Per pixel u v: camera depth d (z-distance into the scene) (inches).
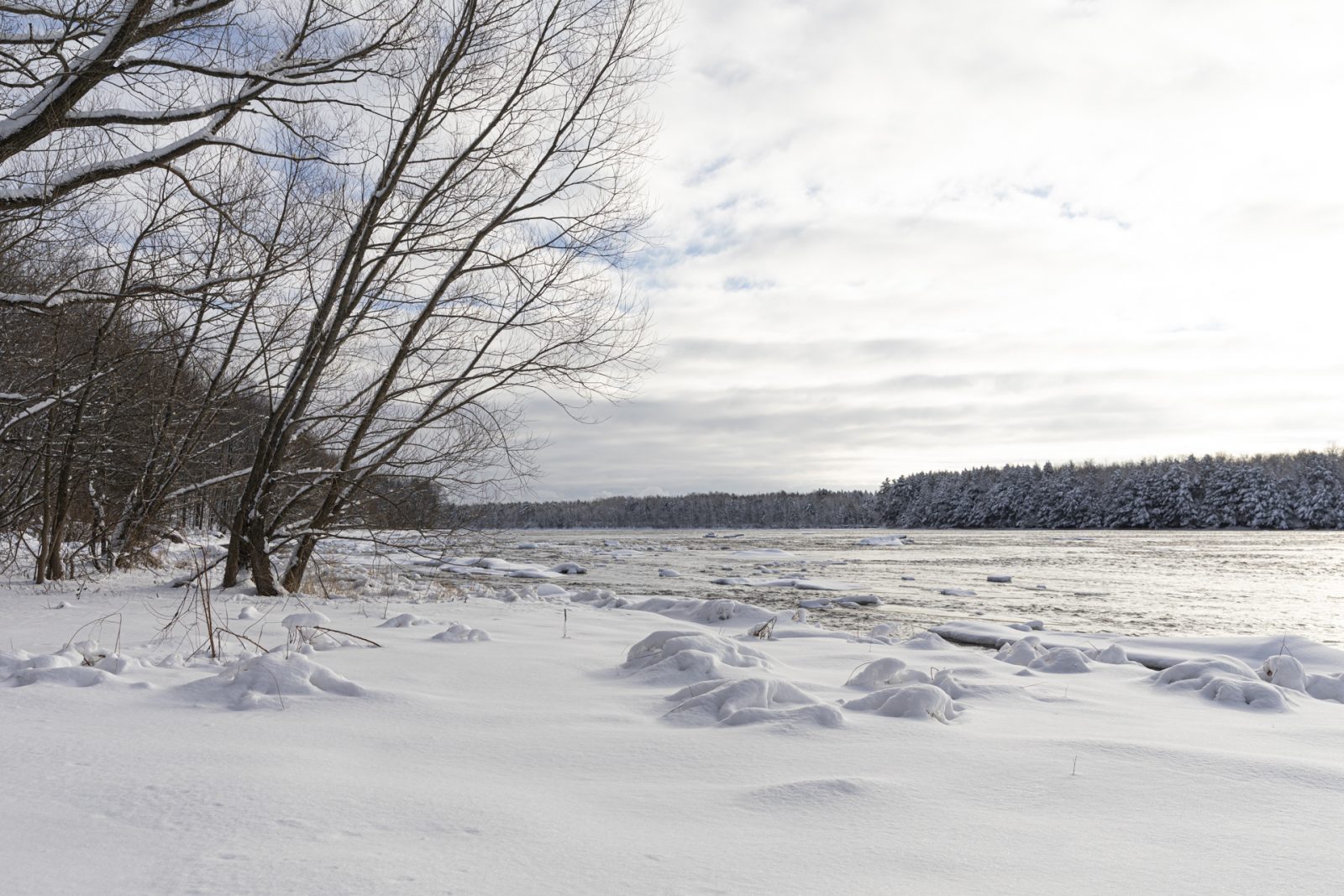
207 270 440.1
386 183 444.8
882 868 90.7
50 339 460.4
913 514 5275.6
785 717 160.6
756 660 231.5
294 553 477.4
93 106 365.1
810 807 111.4
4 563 535.2
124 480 533.3
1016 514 4662.9
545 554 1695.4
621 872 88.2
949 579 1042.1
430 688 196.1
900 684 206.8
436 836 97.9
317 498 498.9
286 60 322.7
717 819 107.0
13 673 190.1
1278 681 237.0
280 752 134.8
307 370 457.7
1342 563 1375.5
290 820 102.1
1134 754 140.2
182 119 295.3
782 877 87.7
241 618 322.0
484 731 154.9
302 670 184.5
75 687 178.4
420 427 458.9
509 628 330.0
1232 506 3949.3
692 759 136.9
